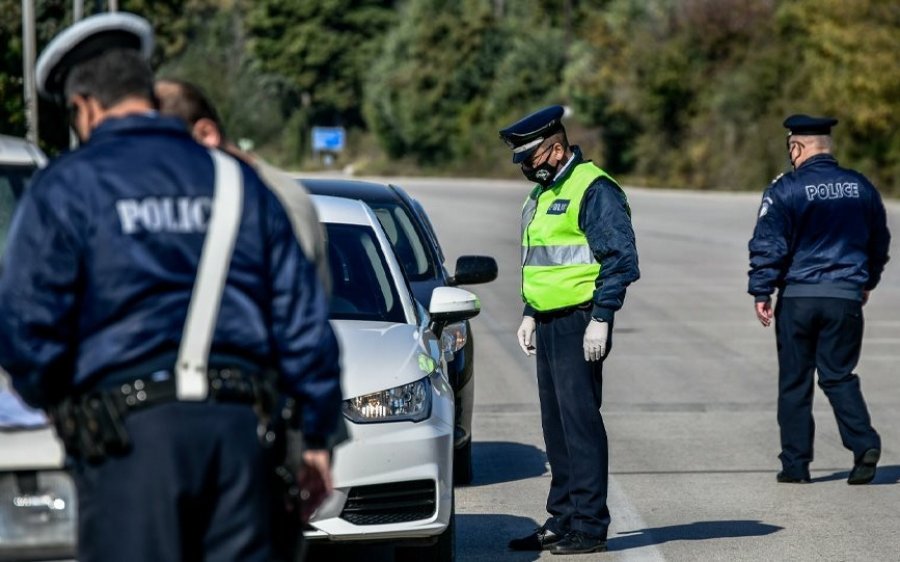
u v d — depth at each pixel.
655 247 84.12
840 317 25.02
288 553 10.56
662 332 47.41
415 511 17.34
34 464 12.56
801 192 25.30
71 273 9.87
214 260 9.97
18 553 12.65
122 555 9.71
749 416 32.31
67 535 12.69
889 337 46.22
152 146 10.13
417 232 27.44
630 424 31.28
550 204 20.23
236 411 9.95
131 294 9.84
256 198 10.22
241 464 9.91
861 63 148.62
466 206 132.50
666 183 180.12
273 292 10.28
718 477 25.84
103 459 9.79
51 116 59.59
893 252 78.94
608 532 21.75
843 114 151.00
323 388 10.35
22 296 9.83
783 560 20.09
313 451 10.48
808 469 25.47
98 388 9.86
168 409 9.79
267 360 10.22
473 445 29.03
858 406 25.22
